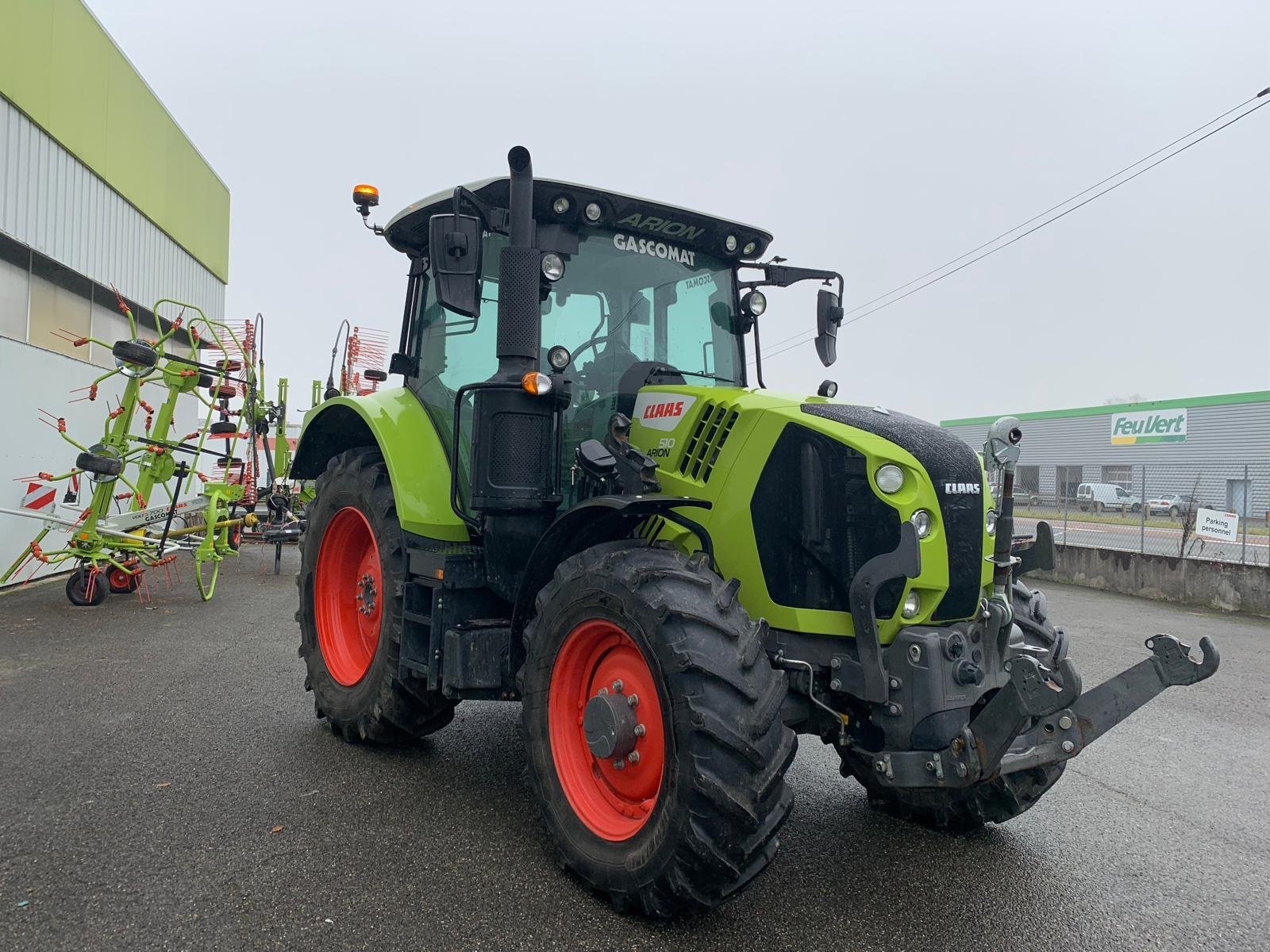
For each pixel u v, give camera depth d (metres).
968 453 2.78
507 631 3.23
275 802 3.19
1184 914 2.60
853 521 2.69
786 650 2.71
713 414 2.99
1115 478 20.30
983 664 2.60
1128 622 8.78
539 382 2.92
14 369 8.45
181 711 4.35
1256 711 5.29
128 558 8.07
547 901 2.51
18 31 9.71
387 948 2.22
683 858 2.22
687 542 2.93
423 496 3.49
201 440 8.64
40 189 10.28
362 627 4.18
